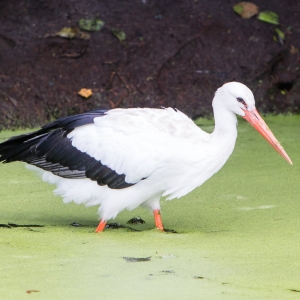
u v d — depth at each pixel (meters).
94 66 18.12
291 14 19.92
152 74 18.25
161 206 11.96
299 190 12.65
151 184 10.45
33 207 11.92
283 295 7.88
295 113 18.84
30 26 18.44
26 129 16.98
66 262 8.97
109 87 17.91
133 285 8.14
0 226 10.77
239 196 12.39
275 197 12.27
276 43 19.28
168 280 8.33
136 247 9.65
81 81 17.86
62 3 19.02
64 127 10.70
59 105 17.44
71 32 18.39
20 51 17.92
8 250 9.49
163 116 10.66
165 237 10.20
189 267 8.80
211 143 10.57
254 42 19.17
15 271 8.62
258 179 13.41
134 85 18.03
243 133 17.02
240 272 8.64
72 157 10.59
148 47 18.61
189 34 18.97
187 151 10.34
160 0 19.55
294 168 14.13
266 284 8.23
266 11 19.80
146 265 8.87
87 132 10.55
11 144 10.89
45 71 17.77
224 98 10.80
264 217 11.20
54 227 10.77
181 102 18.06
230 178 13.53
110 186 10.51
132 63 18.31
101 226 10.56
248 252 9.45
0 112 17.02
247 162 14.62
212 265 8.89
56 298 7.73
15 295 7.83
